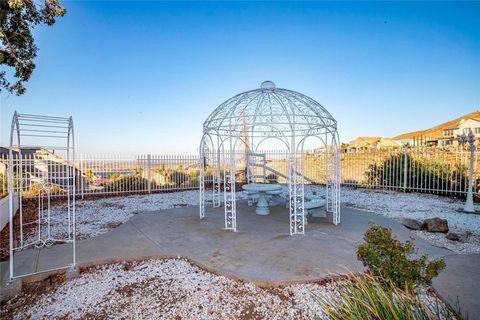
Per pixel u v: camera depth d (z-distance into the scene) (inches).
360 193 482.6
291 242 214.7
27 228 279.6
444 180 440.1
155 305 137.3
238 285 155.2
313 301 136.9
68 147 183.0
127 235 238.8
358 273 154.1
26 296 149.3
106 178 506.0
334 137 269.0
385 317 88.2
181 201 435.5
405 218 297.3
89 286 158.2
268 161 618.5
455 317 117.1
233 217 248.8
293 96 253.8
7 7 292.0
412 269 122.4
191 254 194.5
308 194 350.6
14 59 322.0
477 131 1264.8
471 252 204.4
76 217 327.9
